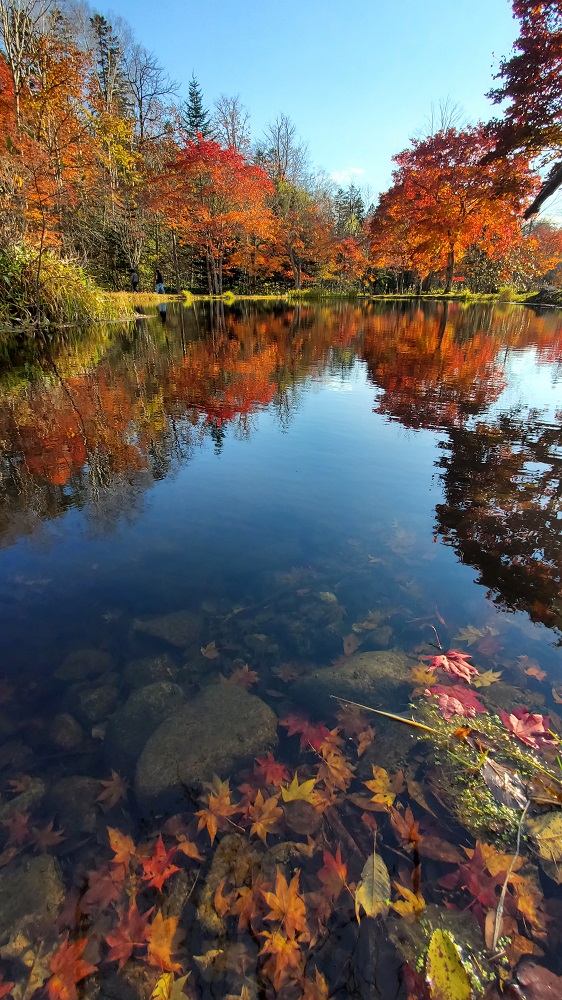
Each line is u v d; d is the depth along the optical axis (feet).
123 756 5.25
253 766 5.11
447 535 9.21
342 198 173.17
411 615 7.14
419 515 9.97
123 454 13.37
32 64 48.39
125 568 8.23
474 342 37.01
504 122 39.70
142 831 4.44
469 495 10.90
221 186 86.79
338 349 33.86
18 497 10.71
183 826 4.46
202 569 8.24
